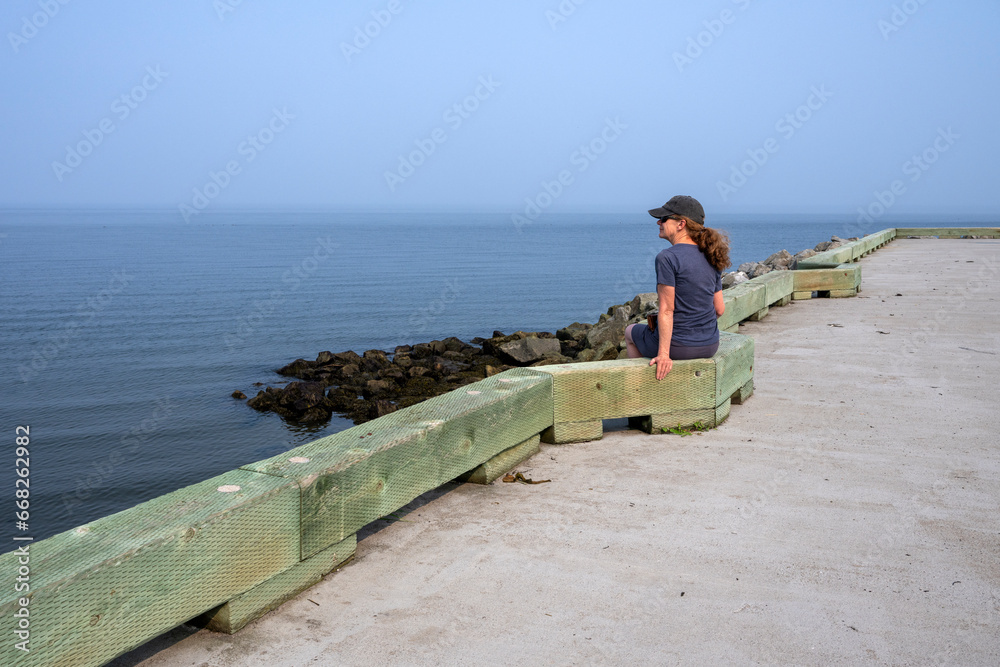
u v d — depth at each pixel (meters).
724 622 2.87
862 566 3.34
